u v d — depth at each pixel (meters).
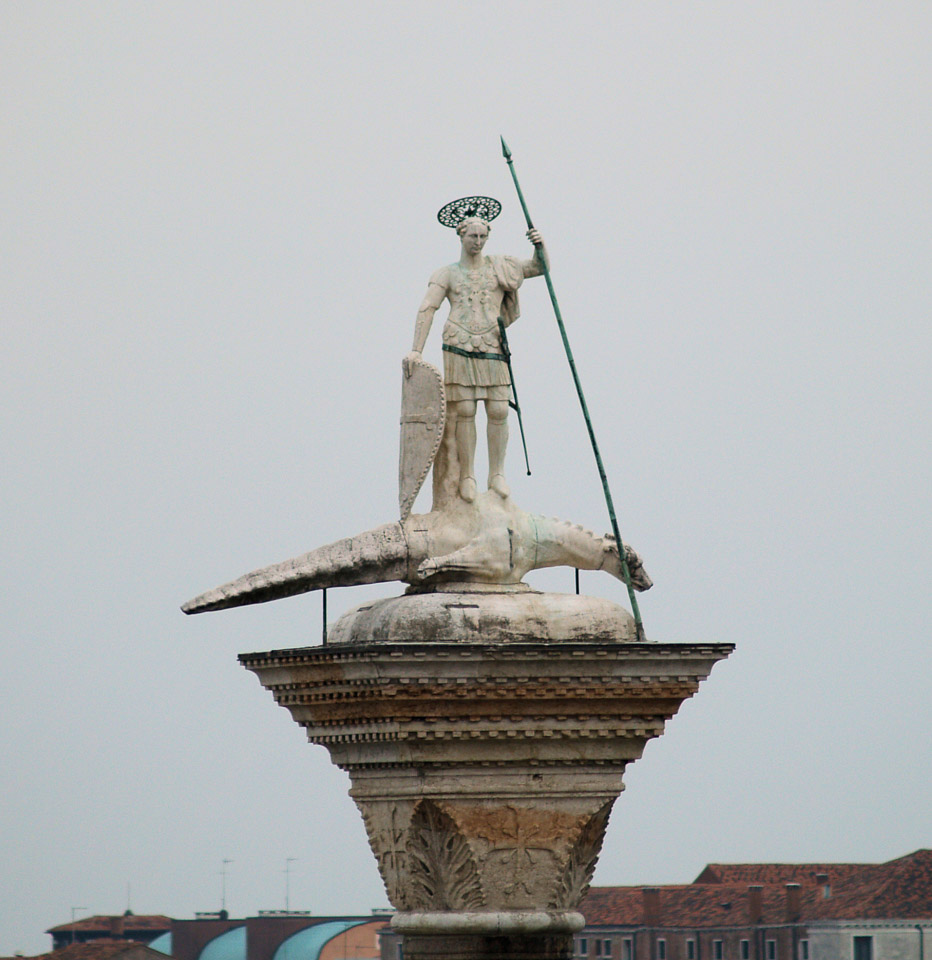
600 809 83.75
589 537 86.31
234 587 84.50
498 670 80.94
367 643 81.31
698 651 82.38
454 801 82.50
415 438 85.12
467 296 86.25
